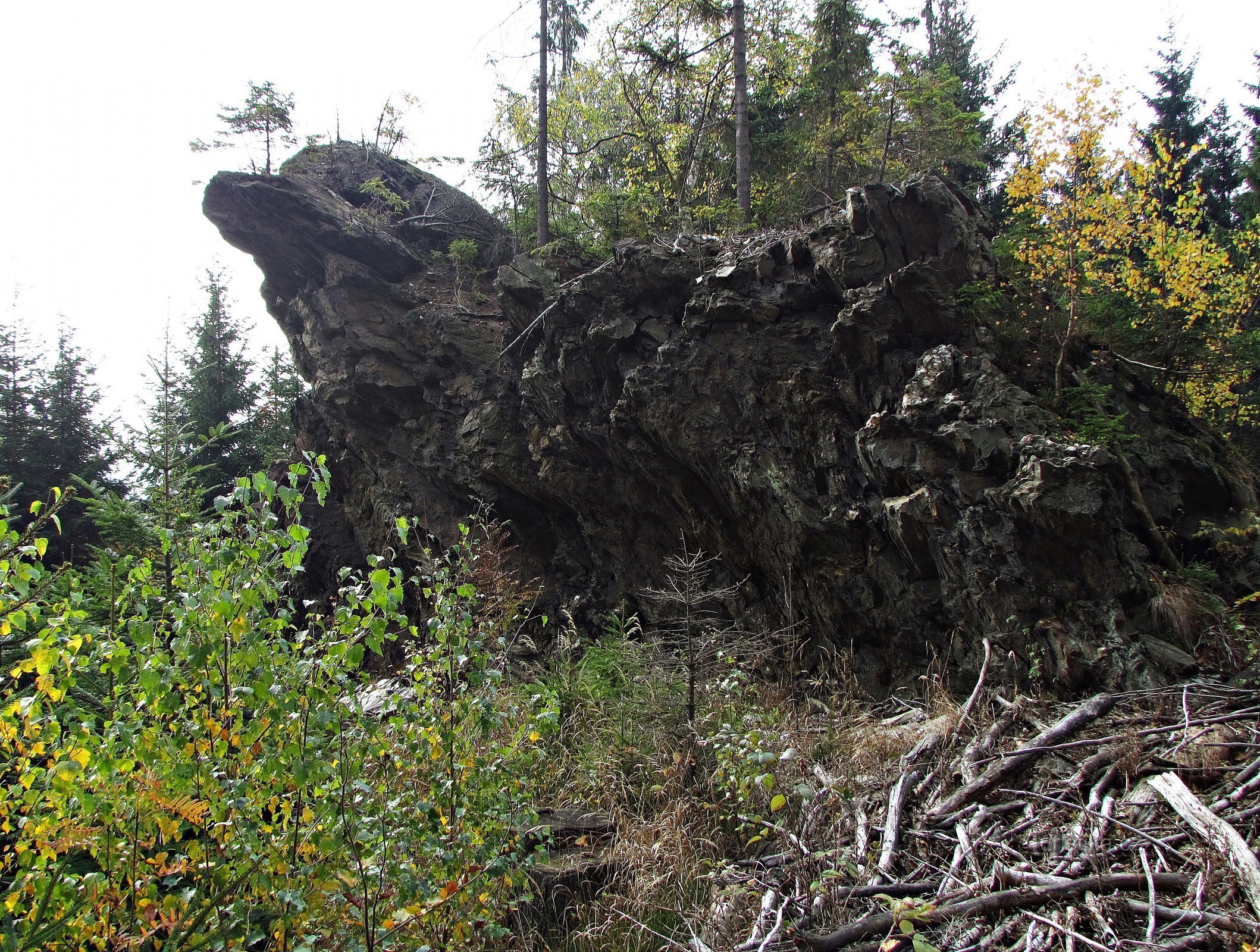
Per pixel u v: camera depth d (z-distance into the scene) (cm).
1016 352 783
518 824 415
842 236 823
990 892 361
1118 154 793
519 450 1124
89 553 1419
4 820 343
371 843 362
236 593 325
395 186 1594
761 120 1560
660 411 898
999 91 1919
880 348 777
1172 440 751
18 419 1593
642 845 527
